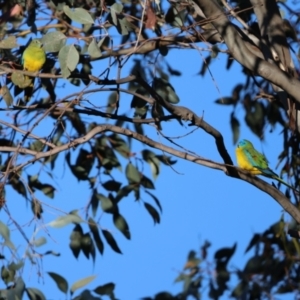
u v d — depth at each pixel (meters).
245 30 12.18
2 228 10.77
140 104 12.22
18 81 11.52
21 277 10.91
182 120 10.41
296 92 10.38
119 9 11.16
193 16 12.55
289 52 11.09
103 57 12.55
